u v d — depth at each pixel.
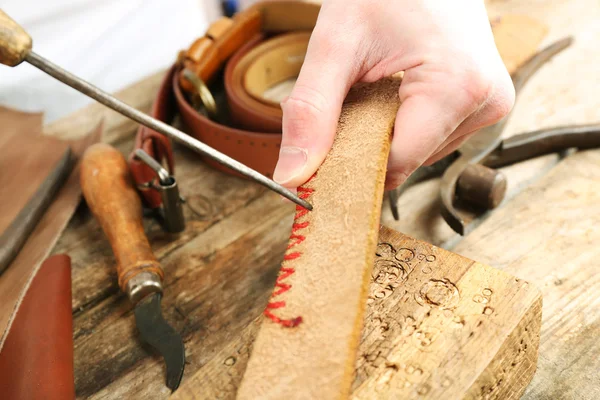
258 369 0.46
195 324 0.70
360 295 0.47
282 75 1.18
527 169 0.92
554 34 1.30
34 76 1.38
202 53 1.04
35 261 0.75
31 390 0.57
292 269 0.51
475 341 0.50
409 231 0.81
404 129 0.57
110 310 0.73
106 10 1.51
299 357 0.46
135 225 0.75
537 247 0.77
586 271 0.73
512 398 0.56
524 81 1.05
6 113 1.08
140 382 0.64
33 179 0.90
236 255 0.80
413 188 0.90
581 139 0.93
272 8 1.15
